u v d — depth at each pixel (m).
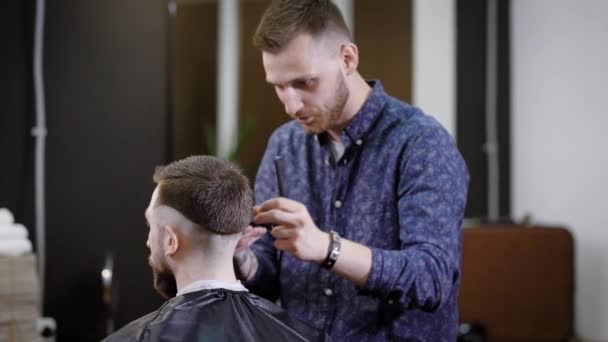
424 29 4.29
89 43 3.06
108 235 3.10
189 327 1.28
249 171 4.19
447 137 1.61
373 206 1.63
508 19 4.30
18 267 2.27
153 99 3.15
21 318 2.27
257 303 1.38
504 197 4.34
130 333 1.26
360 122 1.64
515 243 3.64
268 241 1.75
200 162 1.36
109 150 3.09
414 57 4.29
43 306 3.03
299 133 1.77
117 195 3.11
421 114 1.64
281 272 1.73
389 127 1.64
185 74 4.17
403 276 1.40
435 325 1.61
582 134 3.78
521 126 4.27
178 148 4.17
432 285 1.44
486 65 4.27
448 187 1.54
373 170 1.63
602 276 3.67
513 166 4.35
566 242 3.66
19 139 2.98
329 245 1.38
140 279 3.13
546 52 4.04
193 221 1.33
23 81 2.98
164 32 3.15
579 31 3.80
